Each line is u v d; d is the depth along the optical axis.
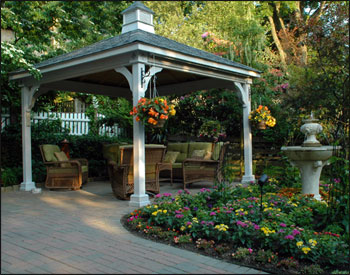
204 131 9.85
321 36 5.07
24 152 7.58
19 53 6.66
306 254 3.20
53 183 7.53
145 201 5.58
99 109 11.26
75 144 9.47
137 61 5.52
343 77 4.63
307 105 5.25
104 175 9.84
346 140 4.12
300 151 5.62
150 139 11.23
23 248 3.55
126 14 7.40
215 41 11.77
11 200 6.28
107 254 3.38
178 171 8.65
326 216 4.07
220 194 5.26
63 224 4.51
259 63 10.37
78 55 6.23
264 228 3.51
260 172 9.20
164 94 9.71
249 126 8.15
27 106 7.62
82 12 11.43
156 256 3.34
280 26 15.30
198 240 3.69
